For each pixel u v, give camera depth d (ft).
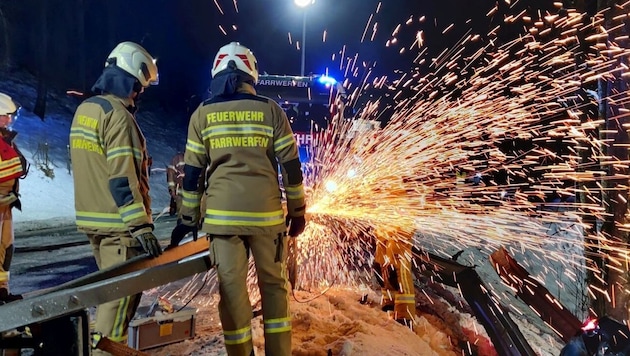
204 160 11.64
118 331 11.63
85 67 89.51
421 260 17.92
